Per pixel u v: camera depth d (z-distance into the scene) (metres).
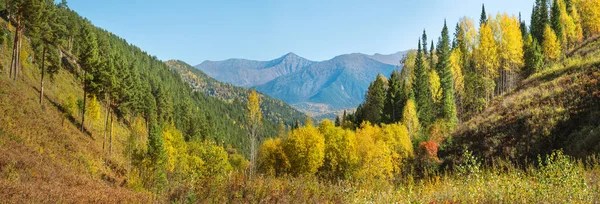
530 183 9.55
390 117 68.69
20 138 33.12
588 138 26.38
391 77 71.19
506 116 42.34
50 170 26.55
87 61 62.88
